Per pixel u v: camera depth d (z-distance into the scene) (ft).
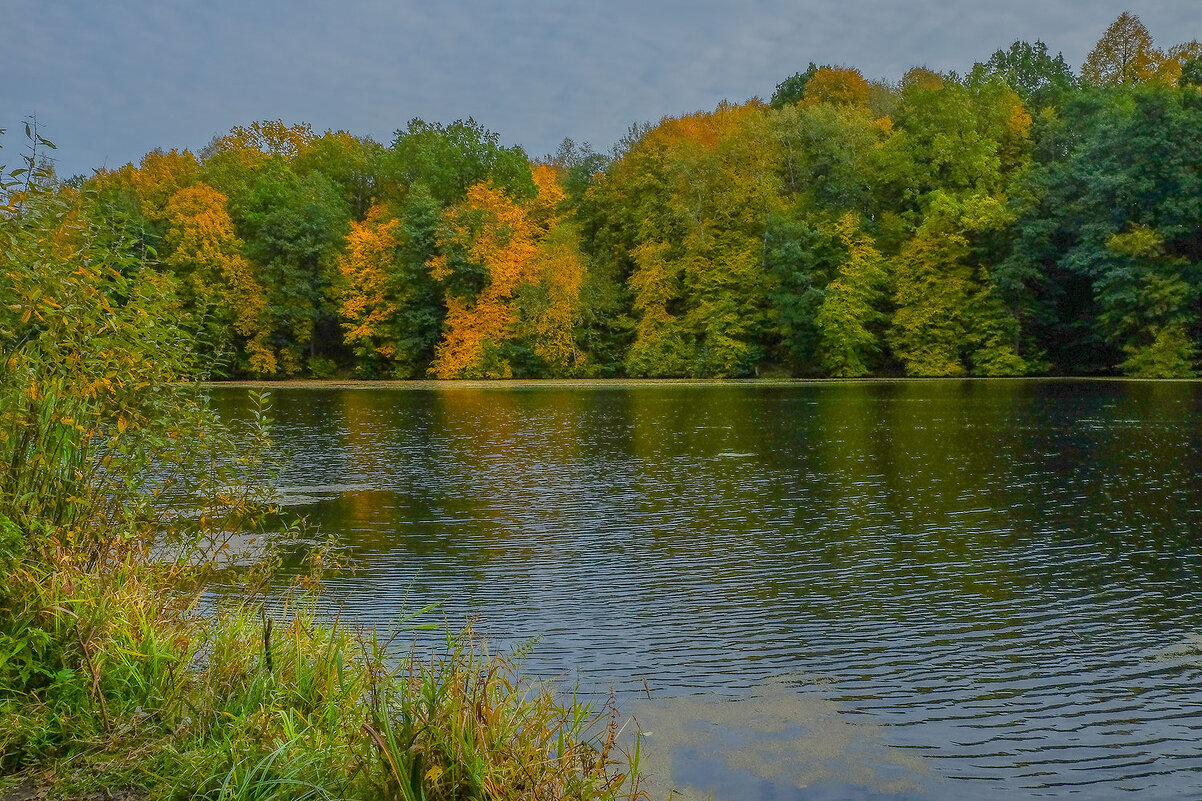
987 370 150.41
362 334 175.42
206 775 11.99
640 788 16.47
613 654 23.24
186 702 13.87
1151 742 18.61
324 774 12.03
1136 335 138.51
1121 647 23.75
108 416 18.08
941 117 162.91
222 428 20.54
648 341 171.32
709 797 16.24
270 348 177.99
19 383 15.57
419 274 177.47
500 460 58.70
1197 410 84.33
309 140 225.76
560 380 164.04
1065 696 20.80
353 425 83.10
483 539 36.14
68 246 16.92
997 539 35.55
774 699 20.56
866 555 33.24
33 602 14.24
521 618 26.11
